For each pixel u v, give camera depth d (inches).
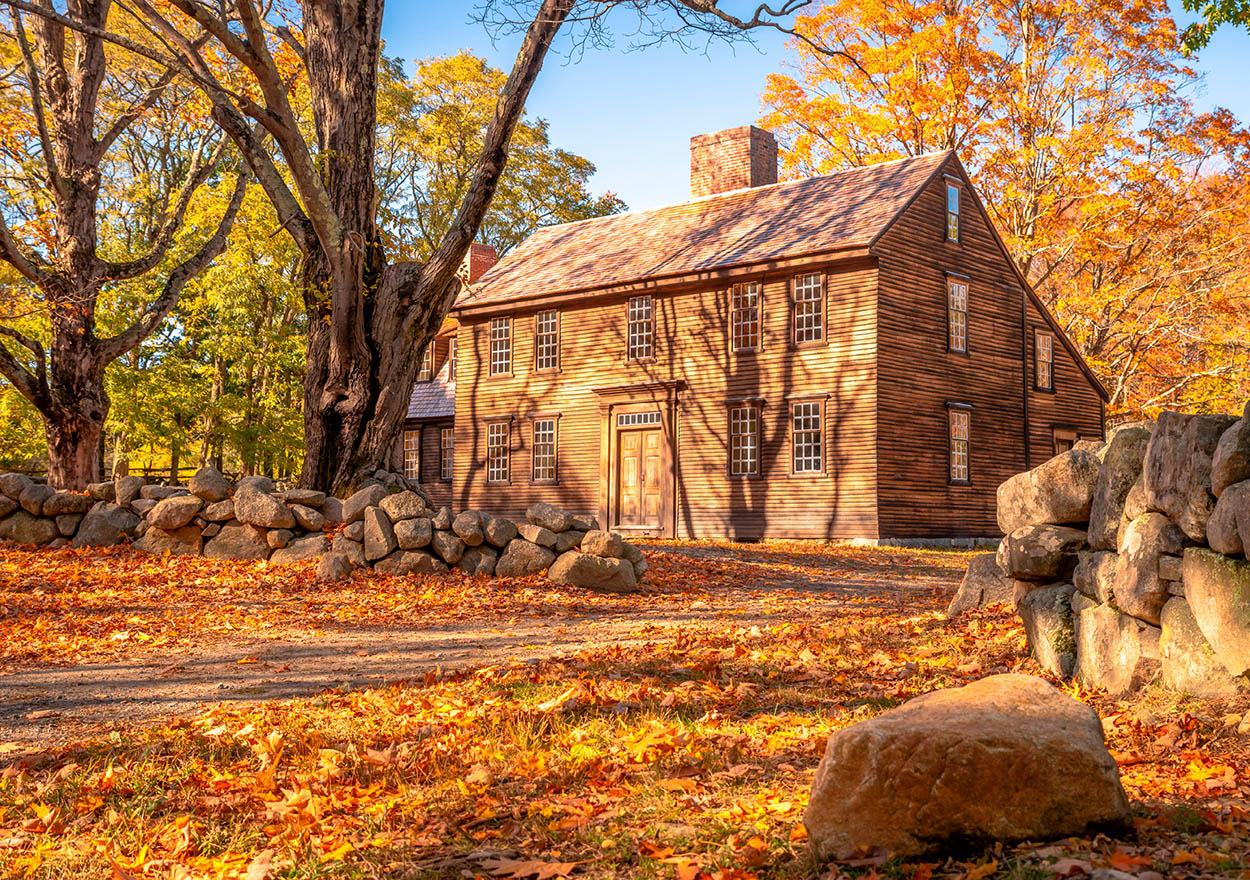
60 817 169.8
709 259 1029.8
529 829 154.6
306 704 253.3
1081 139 1285.7
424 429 1421.0
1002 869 120.6
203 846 156.5
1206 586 195.6
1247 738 171.3
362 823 163.2
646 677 275.6
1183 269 1347.2
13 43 890.1
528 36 633.6
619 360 1104.8
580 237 1279.5
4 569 513.7
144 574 509.7
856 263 932.6
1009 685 145.5
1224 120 1293.1
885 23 1315.2
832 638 338.0
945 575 645.9
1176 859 119.5
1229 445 189.6
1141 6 1261.1
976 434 1033.5
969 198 1056.8
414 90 1777.8
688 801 161.8
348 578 507.5
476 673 289.9
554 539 524.4
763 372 991.6
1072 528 277.6
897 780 128.9
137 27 909.8
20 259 738.8
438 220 1796.3
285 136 590.6
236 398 1382.9
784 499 967.6
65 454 775.7
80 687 282.7
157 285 1280.8
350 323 646.5
